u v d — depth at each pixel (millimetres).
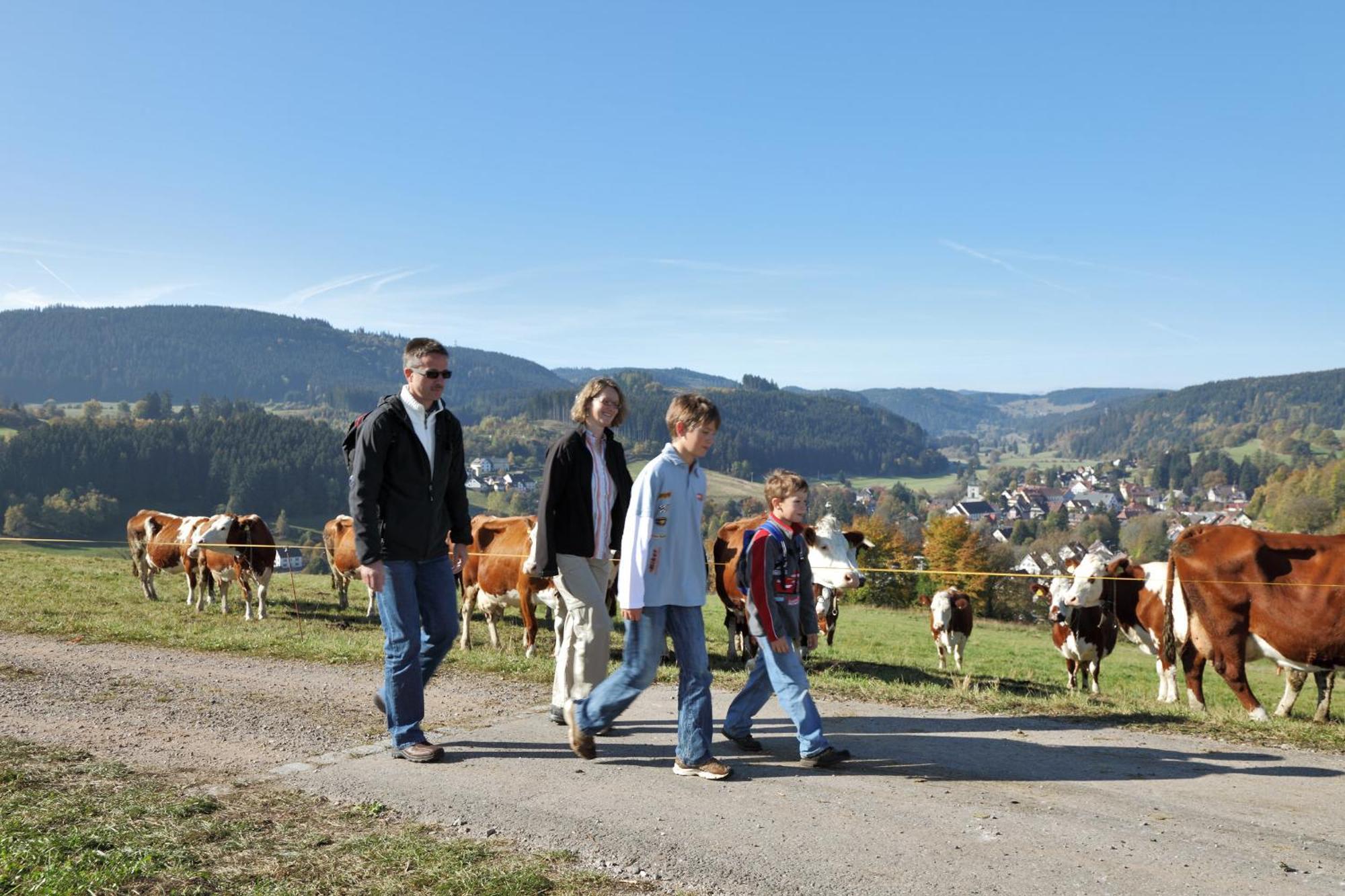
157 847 4363
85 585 18500
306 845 4504
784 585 5711
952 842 4484
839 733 6602
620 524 6320
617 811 4922
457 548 6328
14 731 6699
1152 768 5738
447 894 3924
